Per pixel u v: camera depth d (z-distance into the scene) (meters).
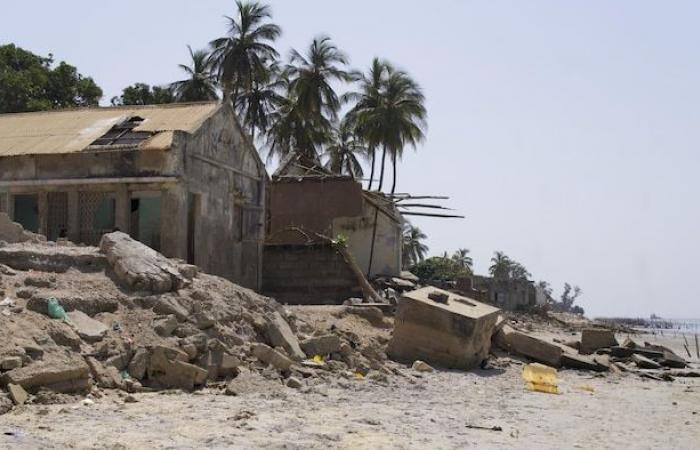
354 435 10.13
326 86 54.91
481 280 70.88
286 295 29.36
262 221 30.03
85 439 8.84
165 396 12.10
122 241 16.16
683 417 14.07
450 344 19.84
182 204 24.62
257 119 53.66
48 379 10.95
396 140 56.47
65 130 27.02
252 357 14.74
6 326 11.64
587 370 22.70
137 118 27.42
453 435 10.74
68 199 25.23
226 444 9.06
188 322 14.47
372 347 19.08
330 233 34.66
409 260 97.56
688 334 95.50
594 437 11.43
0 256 15.10
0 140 26.83
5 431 8.95
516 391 16.72
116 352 12.58
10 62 48.84
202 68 56.22
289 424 10.59
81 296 13.75
